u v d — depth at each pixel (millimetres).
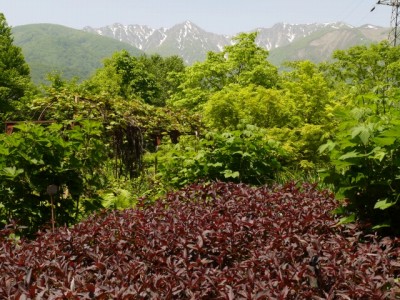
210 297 3041
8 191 6020
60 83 24016
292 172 9211
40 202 6332
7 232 4648
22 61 40344
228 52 31609
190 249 3947
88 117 9602
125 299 2738
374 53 31547
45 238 4285
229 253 3961
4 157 6055
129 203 8000
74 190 6492
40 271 3389
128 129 10195
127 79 44844
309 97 10727
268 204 5492
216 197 5973
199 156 8086
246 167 8180
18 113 10906
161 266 3627
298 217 4730
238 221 4457
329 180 4480
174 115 11797
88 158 6863
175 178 8344
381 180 4258
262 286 2902
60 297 2742
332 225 4469
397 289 2959
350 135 4301
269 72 29156
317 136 9719
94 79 40000
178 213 4977
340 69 33188
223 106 11516
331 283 3076
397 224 4348
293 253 3557
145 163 10539
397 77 25938
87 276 3340
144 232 4301
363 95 4781
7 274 3309
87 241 4262
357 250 3922
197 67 31656
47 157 6258
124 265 3480
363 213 4496
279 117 11102
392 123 4105
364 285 2951
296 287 2979
